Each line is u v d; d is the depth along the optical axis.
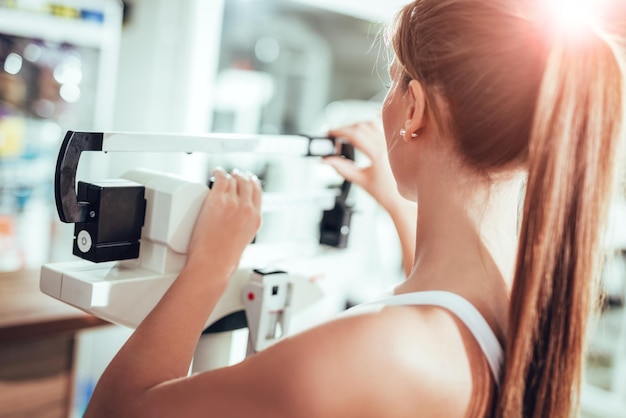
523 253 0.73
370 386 0.67
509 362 0.73
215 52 2.53
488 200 0.78
